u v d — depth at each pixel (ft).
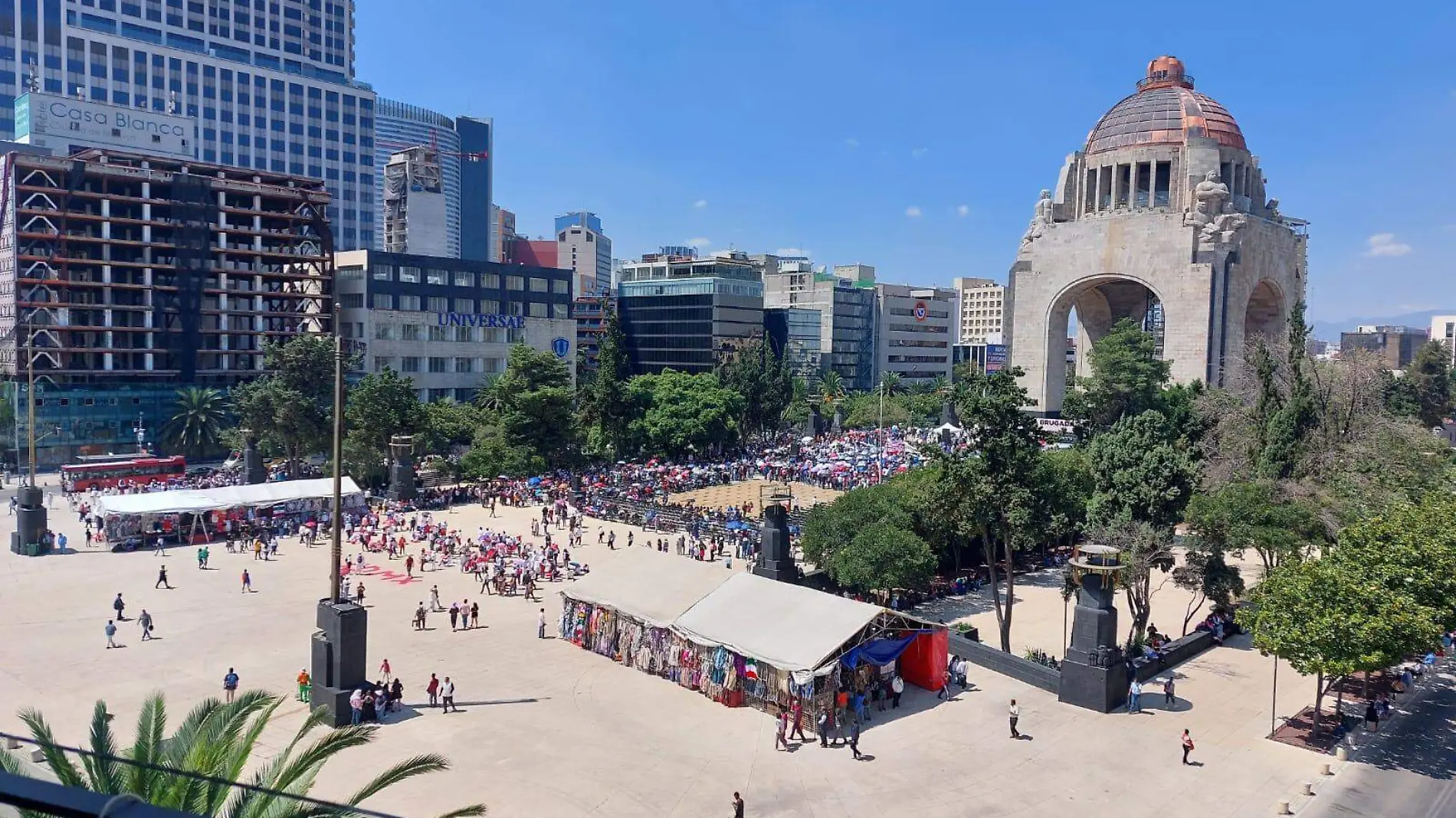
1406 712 145.69
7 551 237.86
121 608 172.86
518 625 181.16
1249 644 181.68
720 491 362.53
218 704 70.49
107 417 395.34
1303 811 111.55
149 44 591.78
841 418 607.37
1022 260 466.70
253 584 207.21
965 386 171.94
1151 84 473.26
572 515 294.87
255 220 433.07
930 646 149.38
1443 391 516.73
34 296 379.76
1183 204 430.20
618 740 126.82
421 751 120.67
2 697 135.64
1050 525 175.11
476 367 500.74
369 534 251.39
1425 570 130.93
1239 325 420.77
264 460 355.15
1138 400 371.15
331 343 369.30
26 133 435.53
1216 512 170.81
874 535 196.34
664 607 158.10
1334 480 192.65
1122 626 197.98
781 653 136.77
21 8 539.70
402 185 623.77
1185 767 122.83
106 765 60.95
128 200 393.91
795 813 107.96
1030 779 118.52
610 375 403.95
